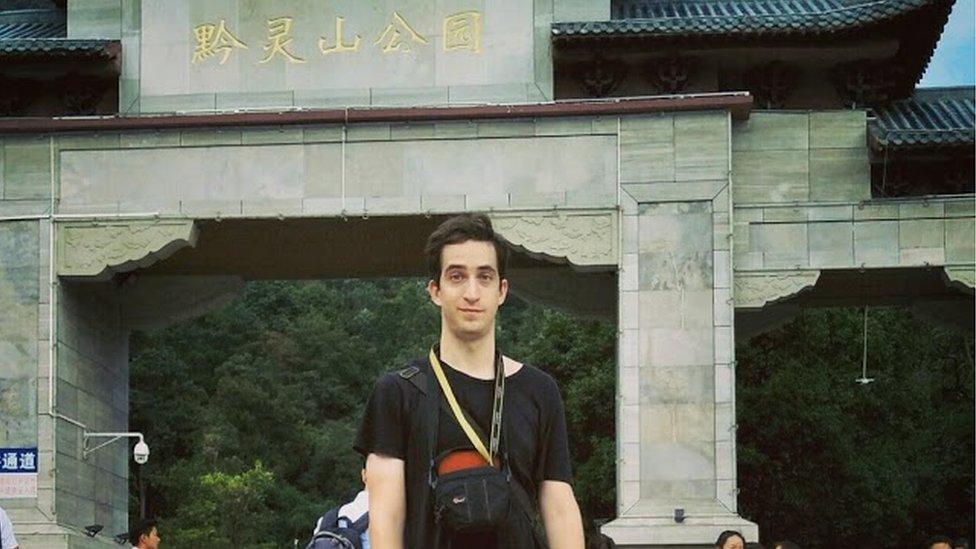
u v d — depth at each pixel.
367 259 48.84
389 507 7.05
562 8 44.12
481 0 44.34
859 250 43.31
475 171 43.44
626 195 43.00
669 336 42.28
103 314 47.56
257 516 99.00
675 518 41.09
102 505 47.12
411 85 44.28
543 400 7.24
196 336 116.69
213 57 44.69
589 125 43.31
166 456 105.56
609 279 46.94
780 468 60.66
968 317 48.97
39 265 43.69
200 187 43.91
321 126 43.81
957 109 45.03
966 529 68.81
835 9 43.62
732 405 41.81
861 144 43.81
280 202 43.72
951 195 43.44
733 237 43.25
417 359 7.33
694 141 43.06
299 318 126.94
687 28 42.56
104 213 43.88
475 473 6.98
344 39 44.44
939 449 69.00
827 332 61.69
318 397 122.31
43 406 42.84
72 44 43.41
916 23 42.47
